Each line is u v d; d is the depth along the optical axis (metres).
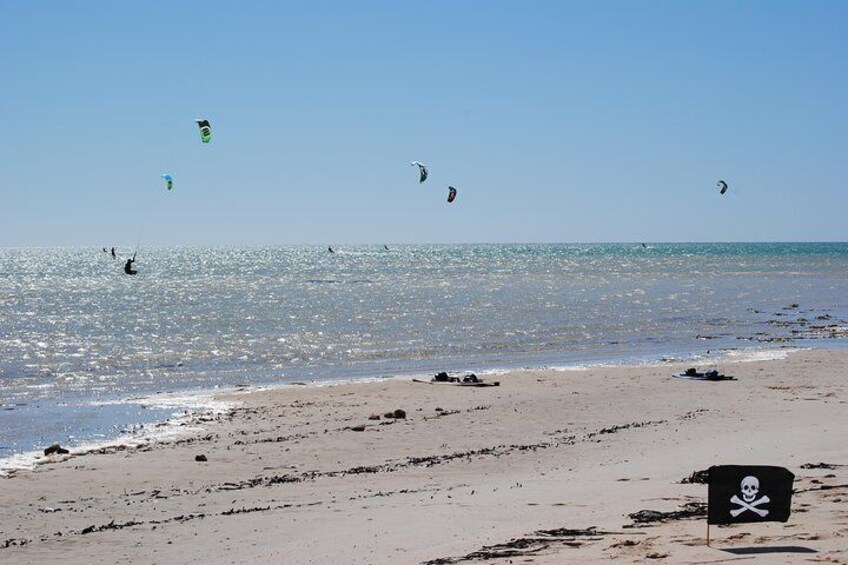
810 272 143.38
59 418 31.55
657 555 11.84
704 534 13.02
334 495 19.95
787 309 76.25
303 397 35.16
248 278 140.25
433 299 89.62
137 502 19.81
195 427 29.47
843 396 33.44
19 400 35.72
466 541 14.27
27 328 65.19
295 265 199.50
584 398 33.84
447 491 19.59
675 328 62.00
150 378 42.03
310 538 15.68
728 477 12.12
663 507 15.92
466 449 25.22
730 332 59.78
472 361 47.09
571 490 18.66
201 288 114.56
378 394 35.47
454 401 33.53
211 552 15.20
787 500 12.12
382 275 145.75
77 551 15.66
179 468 23.41
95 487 21.48
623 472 20.64
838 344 52.88
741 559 11.29
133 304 88.19
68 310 81.38
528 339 56.16
